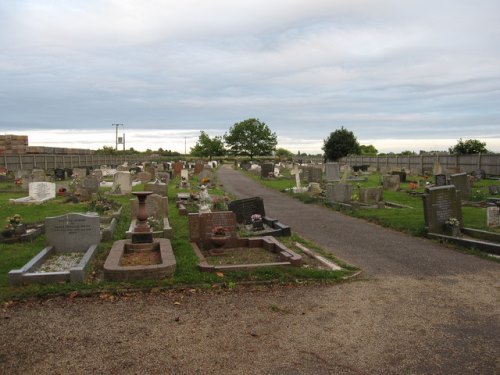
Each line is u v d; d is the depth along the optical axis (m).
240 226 14.10
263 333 5.83
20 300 7.00
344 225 15.48
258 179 41.34
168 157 105.31
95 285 7.51
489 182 32.81
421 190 26.73
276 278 8.16
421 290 7.77
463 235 12.84
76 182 28.03
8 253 10.02
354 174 43.59
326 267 9.26
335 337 5.71
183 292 7.50
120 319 6.30
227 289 7.70
